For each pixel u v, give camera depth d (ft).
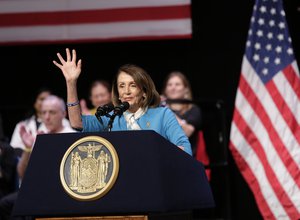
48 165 24.27
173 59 65.77
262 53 57.72
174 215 25.14
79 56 67.36
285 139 55.42
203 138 62.95
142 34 61.05
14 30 62.18
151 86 30.30
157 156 23.32
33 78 68.13
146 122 30.25
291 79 56.70
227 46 64.64
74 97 29.07
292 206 54.13
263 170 55.72
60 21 61.93
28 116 60.70
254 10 58.44
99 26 61.52
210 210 62.59
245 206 63.05
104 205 22.99
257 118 56.75
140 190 22.89
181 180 24.54
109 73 67.05
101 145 23.81
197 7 65.16
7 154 52.37
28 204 23.81
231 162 63.46
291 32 62.69
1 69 68.33
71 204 23.32
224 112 60.29
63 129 53.06
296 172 54.49
